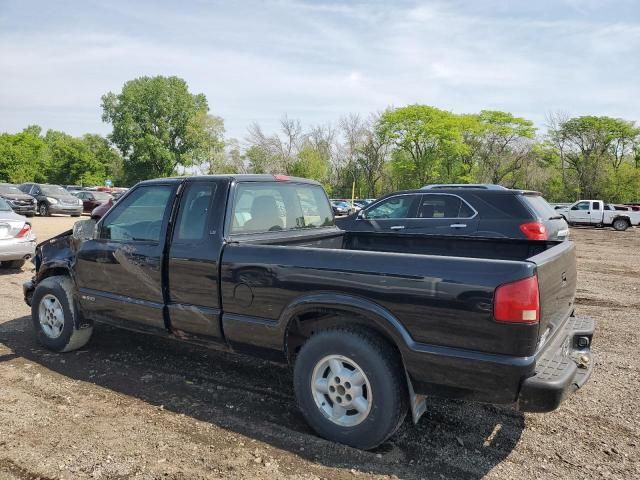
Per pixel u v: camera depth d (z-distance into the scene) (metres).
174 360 4.82
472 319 2.74
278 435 3.34
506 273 2.69
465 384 2.80
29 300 5.45
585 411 3.82
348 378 3.15
